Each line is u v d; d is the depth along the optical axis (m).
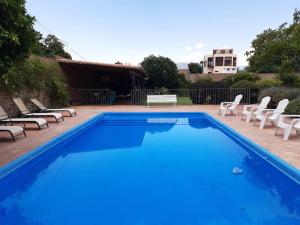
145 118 12.91
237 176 4.86
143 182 4.55
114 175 4.92
